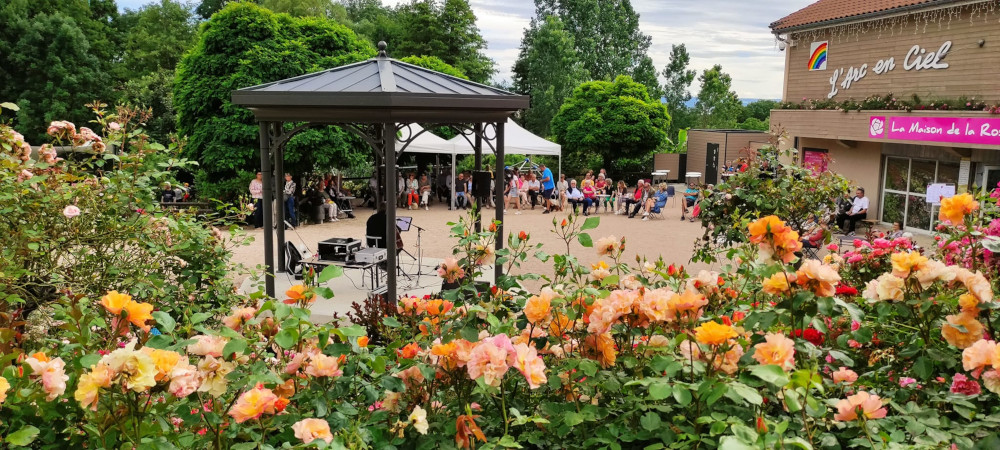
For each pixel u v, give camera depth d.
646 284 3.06
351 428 2.14
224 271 5.45
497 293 2.96
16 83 37.16
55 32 37.12
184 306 4.68
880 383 2.59
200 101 19.86
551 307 2.59
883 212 19.73
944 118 16.34
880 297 2.49
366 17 68.69
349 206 21.38
